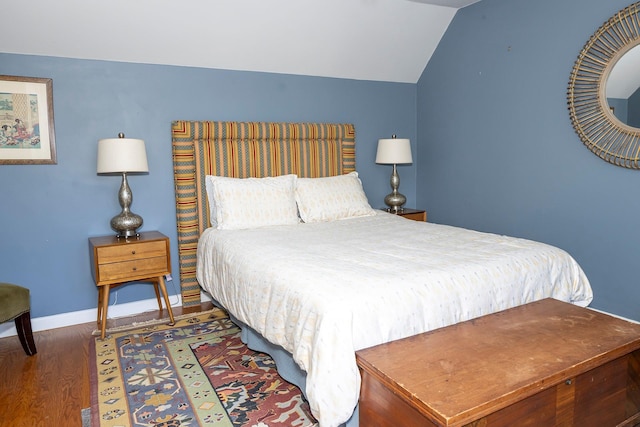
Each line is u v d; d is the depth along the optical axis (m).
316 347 1.63
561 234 3.25
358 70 4.11
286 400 2.11
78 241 3.19
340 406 1.59
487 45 3.69
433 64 4.28
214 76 3.54
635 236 2.80
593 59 2.91
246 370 2.42
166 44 3.20
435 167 4.39
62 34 2.89
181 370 2.43
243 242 2.71
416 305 1.82
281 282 2.01
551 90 3.21
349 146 4.13
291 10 3.26
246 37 3.36
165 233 3.49
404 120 4.54
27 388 2.26
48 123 3.01
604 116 2.88
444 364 1.56
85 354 2.66
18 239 3.00
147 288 3.45
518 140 3.51
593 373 1.62
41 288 3.09
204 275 3.14
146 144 3.35
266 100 3.78
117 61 3.19
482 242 2.56
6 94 2.87
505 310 2.05
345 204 3.59
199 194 3.47
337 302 1.69
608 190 2.92
